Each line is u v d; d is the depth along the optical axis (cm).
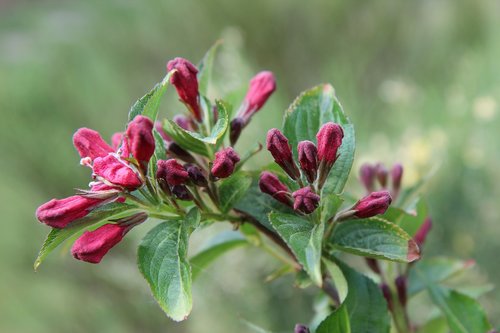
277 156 25
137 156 24
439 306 31
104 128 102
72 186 93
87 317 87
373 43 118
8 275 90
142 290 75
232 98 31
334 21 117
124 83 117
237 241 31
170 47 125
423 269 32
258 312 66
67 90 103
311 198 24
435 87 101
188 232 25
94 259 25
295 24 117
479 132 76
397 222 28
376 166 32
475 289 34
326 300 31
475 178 70
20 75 106
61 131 96
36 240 89
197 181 25
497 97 84
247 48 118
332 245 25
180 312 23
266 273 65
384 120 96
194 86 27
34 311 90
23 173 92
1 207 90
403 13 120
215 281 65
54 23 156
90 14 150
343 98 89
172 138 27
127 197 25
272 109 72
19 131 92
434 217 69
